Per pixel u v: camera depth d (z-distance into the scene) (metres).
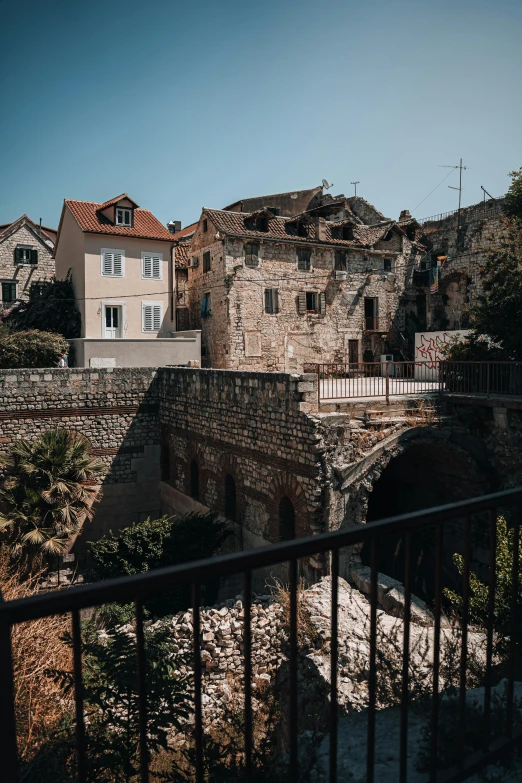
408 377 27.97
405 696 3.05
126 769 4.90
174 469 23.62
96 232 32.56
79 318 33.72
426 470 20.02
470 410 17.70
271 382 16.44
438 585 3.12
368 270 39.75
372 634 2.84
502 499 3.30
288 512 16.41
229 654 12.09
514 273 18.39
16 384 22.39
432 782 3.15
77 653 2.17
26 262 47.66
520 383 17.33
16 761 1.91
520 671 5.70
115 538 18.77
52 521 20.25
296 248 36.81
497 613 7.68
